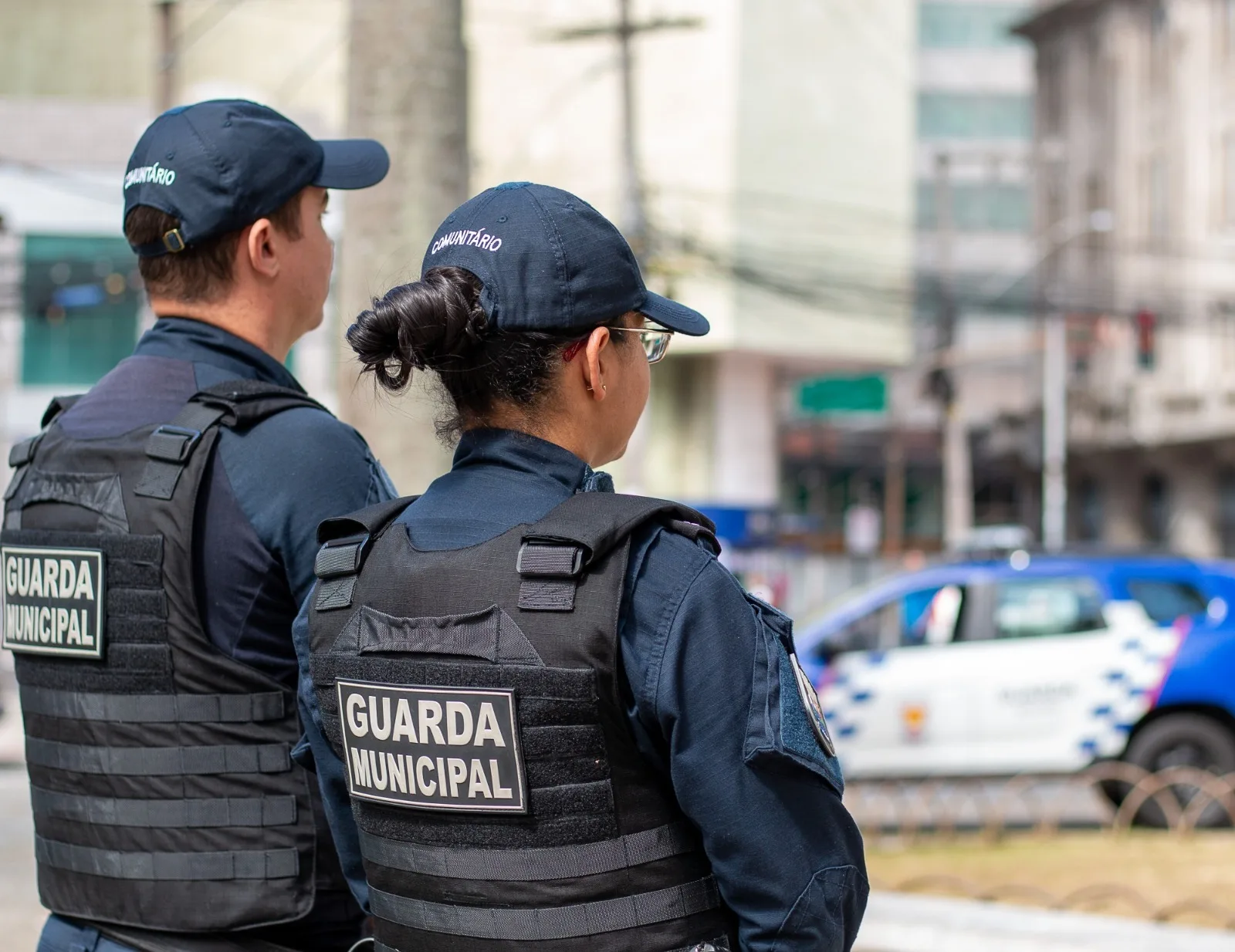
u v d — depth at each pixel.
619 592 1.74
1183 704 9.90
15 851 9.05
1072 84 40.91
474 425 1.96
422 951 1.83
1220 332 35.38
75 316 21.44
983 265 50.12
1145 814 9.80
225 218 2.46
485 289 1.86
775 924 1.74
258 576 2.27
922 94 51.56
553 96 28.78
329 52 26.66
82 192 21.53
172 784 2.22
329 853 2.27
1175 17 36.62
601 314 1.90
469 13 29.02
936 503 53.34
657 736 1.75
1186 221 36.03
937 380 30.36
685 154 28.20
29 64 27.86
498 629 1.76
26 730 2.40
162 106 18.50
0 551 2.45
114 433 2.36
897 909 6.18
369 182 2.64
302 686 2.07
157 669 2.23
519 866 1.75
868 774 10.16
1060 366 32.84
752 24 28.23
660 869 1.75
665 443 29.84
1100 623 10.13
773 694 1.76
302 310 2.62
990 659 10.14
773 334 28.47
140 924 2.22
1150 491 39.50
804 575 28.09
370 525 1.98
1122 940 5.54
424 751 1.79
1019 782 10.11
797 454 52.22
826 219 29.06
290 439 2.33
